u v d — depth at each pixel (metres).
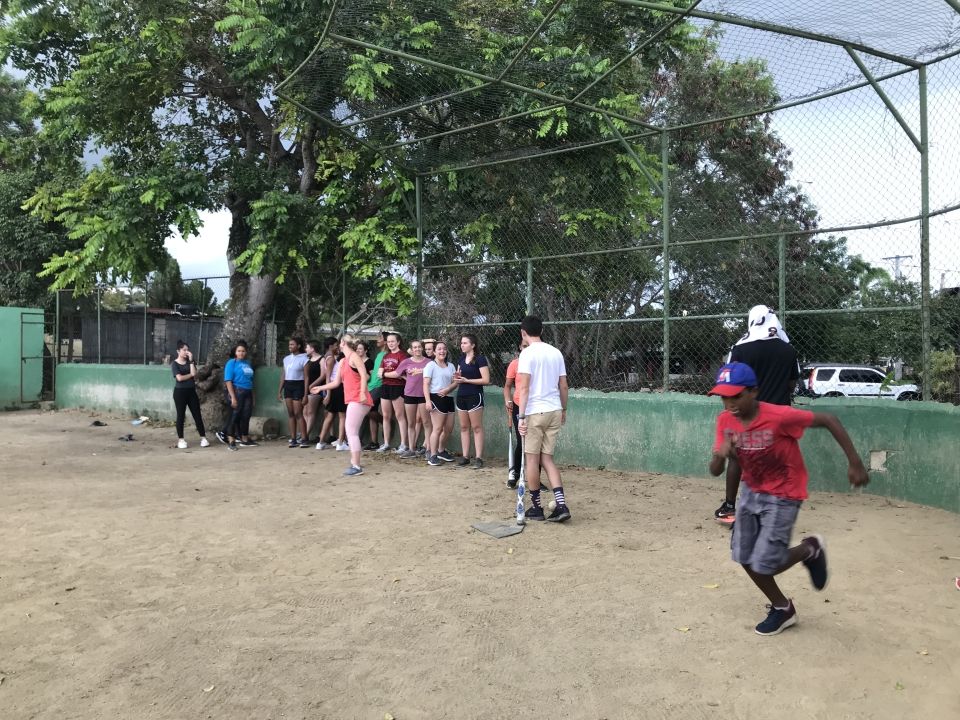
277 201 11.12
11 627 4.26
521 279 10.38
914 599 4.54
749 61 10.09
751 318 6.35
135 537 6.18
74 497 7.76
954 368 7.02
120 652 3.92
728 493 6.47
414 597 4.73
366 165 11.49
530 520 6.70
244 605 4.61
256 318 13.56
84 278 12.31
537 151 10.22
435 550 5.79
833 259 8.10
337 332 12.54
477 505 7.36
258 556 5.64
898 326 7.60
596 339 9.70
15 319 18.11
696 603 4.55
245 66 11.19
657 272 9.24
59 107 11.72
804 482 3.92
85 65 12.15
